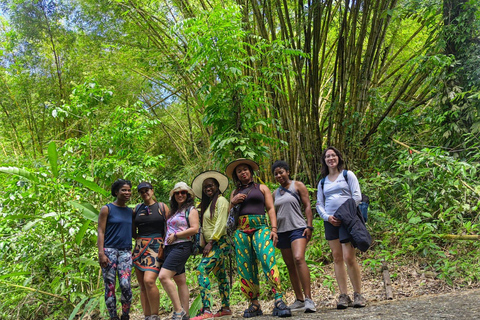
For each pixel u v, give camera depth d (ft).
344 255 11.00
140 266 12.12
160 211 12.49
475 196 15.66
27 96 28.94
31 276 16.37
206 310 11.55
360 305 10.75
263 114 20.31
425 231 15.03
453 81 19.03
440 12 20.47
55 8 28.71
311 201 19.98
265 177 20.74
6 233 17.04
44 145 29.55
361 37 20.76
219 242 11.78
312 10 20.21
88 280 17.19
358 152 21.26
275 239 10.98
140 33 26.23
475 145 18.42
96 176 19.10
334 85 21.81
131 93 28.19
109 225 12.59
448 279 13.01
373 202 17.72
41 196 16.28
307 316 10.07
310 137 21.07
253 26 20.59
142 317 15.70
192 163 27.50
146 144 32.12
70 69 28.68
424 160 16.60
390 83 26.76
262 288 15.28
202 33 15.99
